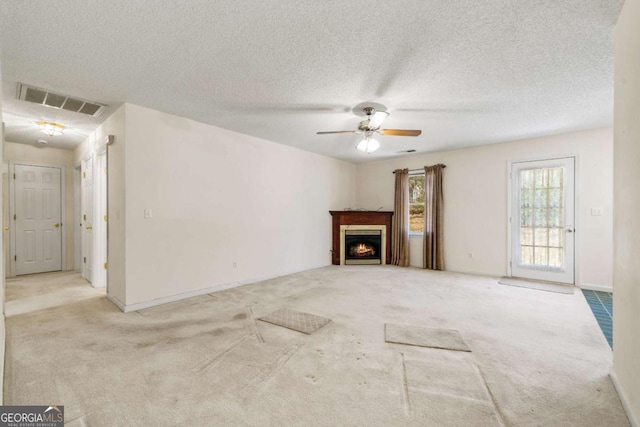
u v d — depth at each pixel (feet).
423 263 19.67
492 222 17.48
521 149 16.49
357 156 20.93
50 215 17.87
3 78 9.01
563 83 9.41
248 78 9.10
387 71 8.66
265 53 7.74
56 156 18.04
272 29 6.75
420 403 5.74
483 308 11.36
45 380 6.42
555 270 15.53
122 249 11.15
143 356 7.50
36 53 7.64
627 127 5.54
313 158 19.77
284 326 9.46
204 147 13.44
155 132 11.80
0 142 6.49
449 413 5.45
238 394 5.99
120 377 6.56
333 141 16.76
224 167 14.28
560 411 5.52
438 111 11.87
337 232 21.24
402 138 16.03
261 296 12.94
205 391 6.08
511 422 5.22
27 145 17.06
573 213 15.03
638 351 5.01
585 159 14.70
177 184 12.48
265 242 16.37
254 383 6.36
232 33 6.89
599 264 14.34
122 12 6.13
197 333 8.93
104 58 7.94
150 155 11.65
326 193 20.92
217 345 8.13
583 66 8.36
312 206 19.74
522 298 12.71
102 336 8.69
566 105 11.24
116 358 7.39
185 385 6.28
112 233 12.07
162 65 8.32
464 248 18.44
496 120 13.00
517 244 16.74
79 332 8.98
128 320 10.01
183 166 12.69
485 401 5.80
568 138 15.12
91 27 6.62
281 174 17.39
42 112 11.85
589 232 14.60
